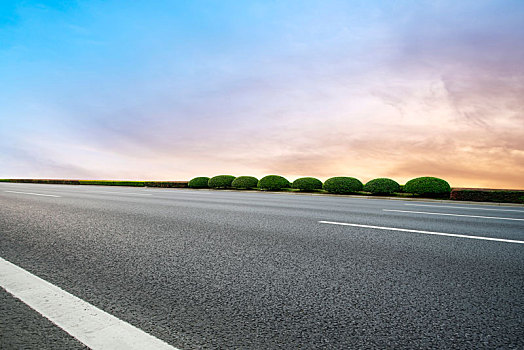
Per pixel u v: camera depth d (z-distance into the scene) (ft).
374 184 56.24
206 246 12.62
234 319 6.36
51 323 6.02
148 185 91.71
